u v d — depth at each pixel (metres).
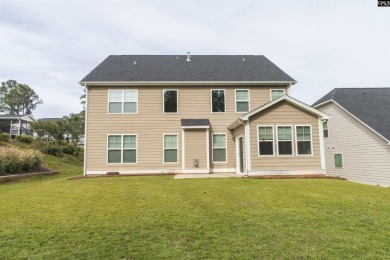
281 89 17.09
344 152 19.20
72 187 10.09
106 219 5.59
